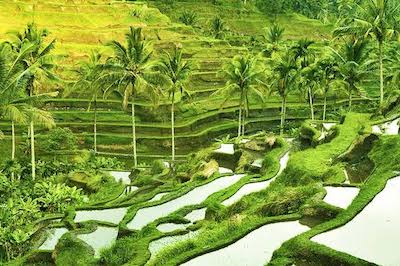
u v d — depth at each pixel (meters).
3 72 34.03
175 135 63.41
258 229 20.78
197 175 35.78
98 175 43.72
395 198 22.27
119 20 89.62
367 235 18.59
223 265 17.92
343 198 23.11
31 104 37.28
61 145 56.56
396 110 42.56
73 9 87.94
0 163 52.50
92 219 29.72
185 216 27.08
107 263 21.48
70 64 71.75
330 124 45.81
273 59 60.44
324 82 56.88
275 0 128.75
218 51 84.44
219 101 72.62
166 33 87.12
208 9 124.25
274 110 72.62
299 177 29.75
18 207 31.75
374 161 29.38
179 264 18.12
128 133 63.12
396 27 51.25
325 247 17.28
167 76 48.44
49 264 23.66
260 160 38.50
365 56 56.25
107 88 47.81
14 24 78.44
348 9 120.88
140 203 30.50
